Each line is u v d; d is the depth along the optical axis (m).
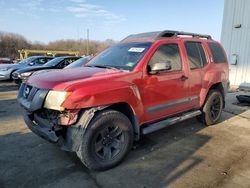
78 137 3.07
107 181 3.09
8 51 55.69
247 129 5.20
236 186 2.98
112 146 3.42
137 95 3.55
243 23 11.48
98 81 3.18
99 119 3.19
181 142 4.41
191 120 5.79
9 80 14.05
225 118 6.08
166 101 4.09
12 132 4.89
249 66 11.52
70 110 3.01
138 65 3.68
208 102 5.18
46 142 4.33
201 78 4.82
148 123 3.90
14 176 3.19
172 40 4.34
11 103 7.80
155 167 3.46
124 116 3.45
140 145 4.25
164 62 3.69
